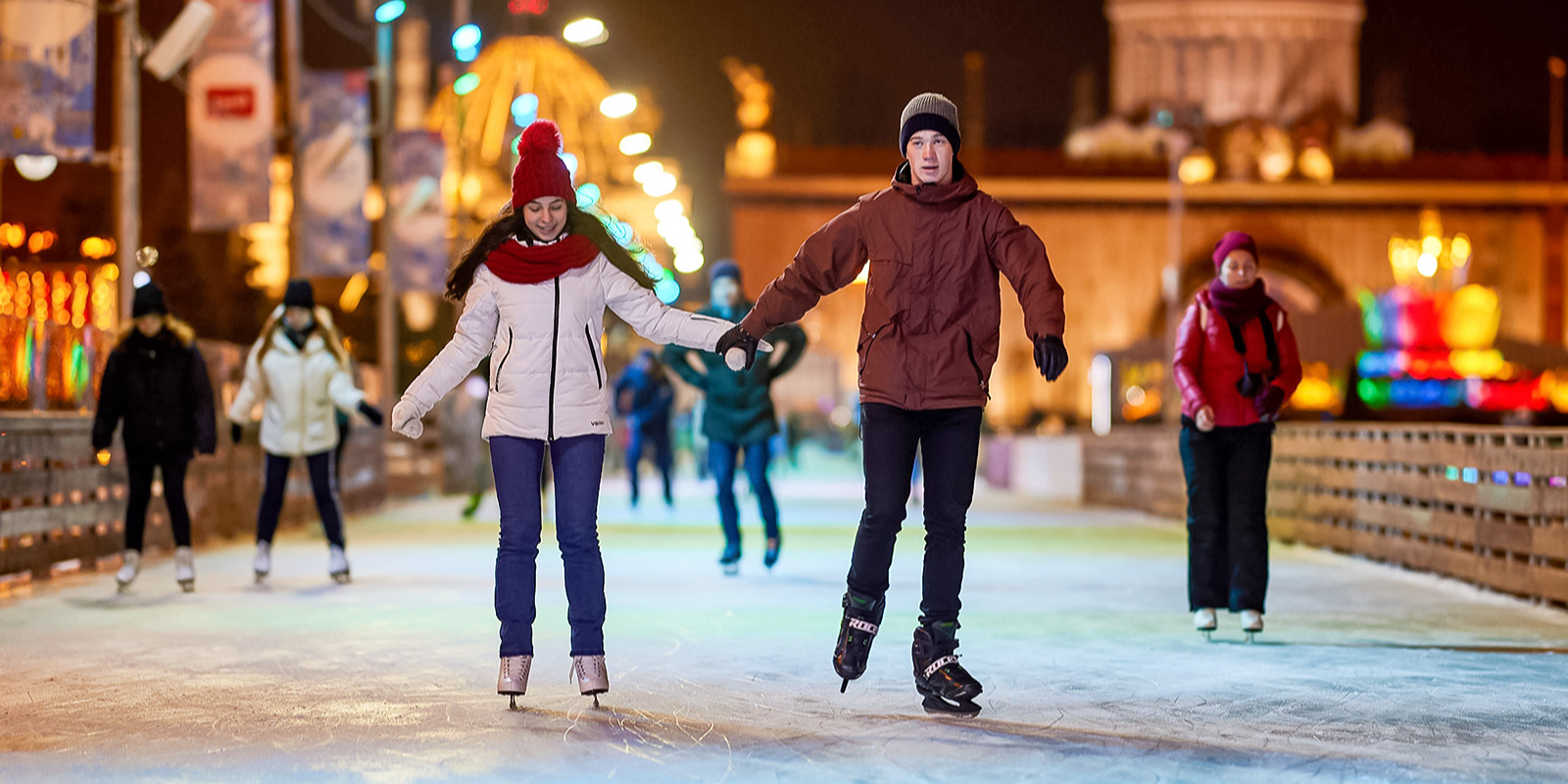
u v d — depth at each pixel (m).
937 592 8.57
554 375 8.47
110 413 14.84
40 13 19.80
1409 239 134.00
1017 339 128.88
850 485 44.19
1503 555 15.45
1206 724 8.27
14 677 9.85
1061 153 136.12
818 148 132.50
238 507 22.94
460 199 42.75
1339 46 149.00
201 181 24.62
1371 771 7.18
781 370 16.86
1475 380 39.25
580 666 8.71
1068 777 7.03
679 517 28.25
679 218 40.97
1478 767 7.27
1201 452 11.83
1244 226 135.00
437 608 13.81
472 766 7.22
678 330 8.53
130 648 11.21
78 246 58.56
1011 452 48.12
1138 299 134.62
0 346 16.28
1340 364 40.28
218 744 7.73
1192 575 11.90
